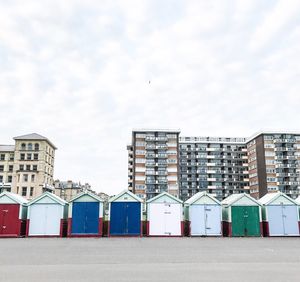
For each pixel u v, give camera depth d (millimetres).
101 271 12797
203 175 120938
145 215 33938
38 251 19531
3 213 31609
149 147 105688
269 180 105438
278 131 108688
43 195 32281
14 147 92000
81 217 32125
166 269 13219
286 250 20016
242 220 32938
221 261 15383
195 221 33031
